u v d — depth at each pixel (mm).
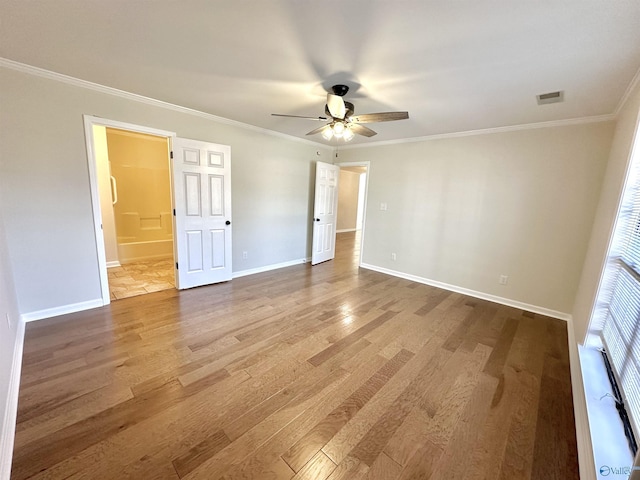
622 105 2414
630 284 1730
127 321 2682
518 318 3139
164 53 1980
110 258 4492
